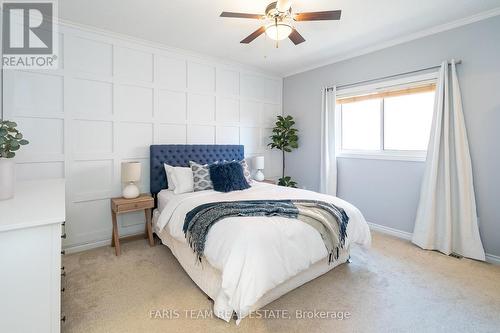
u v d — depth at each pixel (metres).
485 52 2.66
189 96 3.73
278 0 2.01
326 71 4.21
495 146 2.64
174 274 2.39
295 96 4.74
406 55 3.25
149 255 2.82
